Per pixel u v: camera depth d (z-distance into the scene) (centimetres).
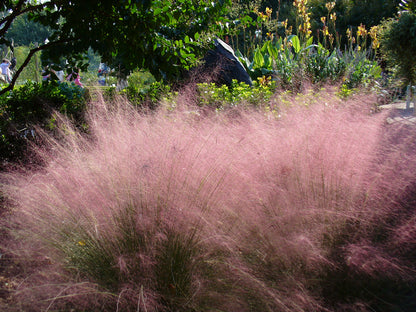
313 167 268
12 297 218
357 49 1053
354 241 236
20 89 463
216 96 492
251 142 299
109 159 275
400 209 254
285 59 956
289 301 206
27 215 265
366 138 300
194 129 311
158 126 314
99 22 346
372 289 222
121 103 386
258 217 244
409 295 221
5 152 399
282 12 2300
